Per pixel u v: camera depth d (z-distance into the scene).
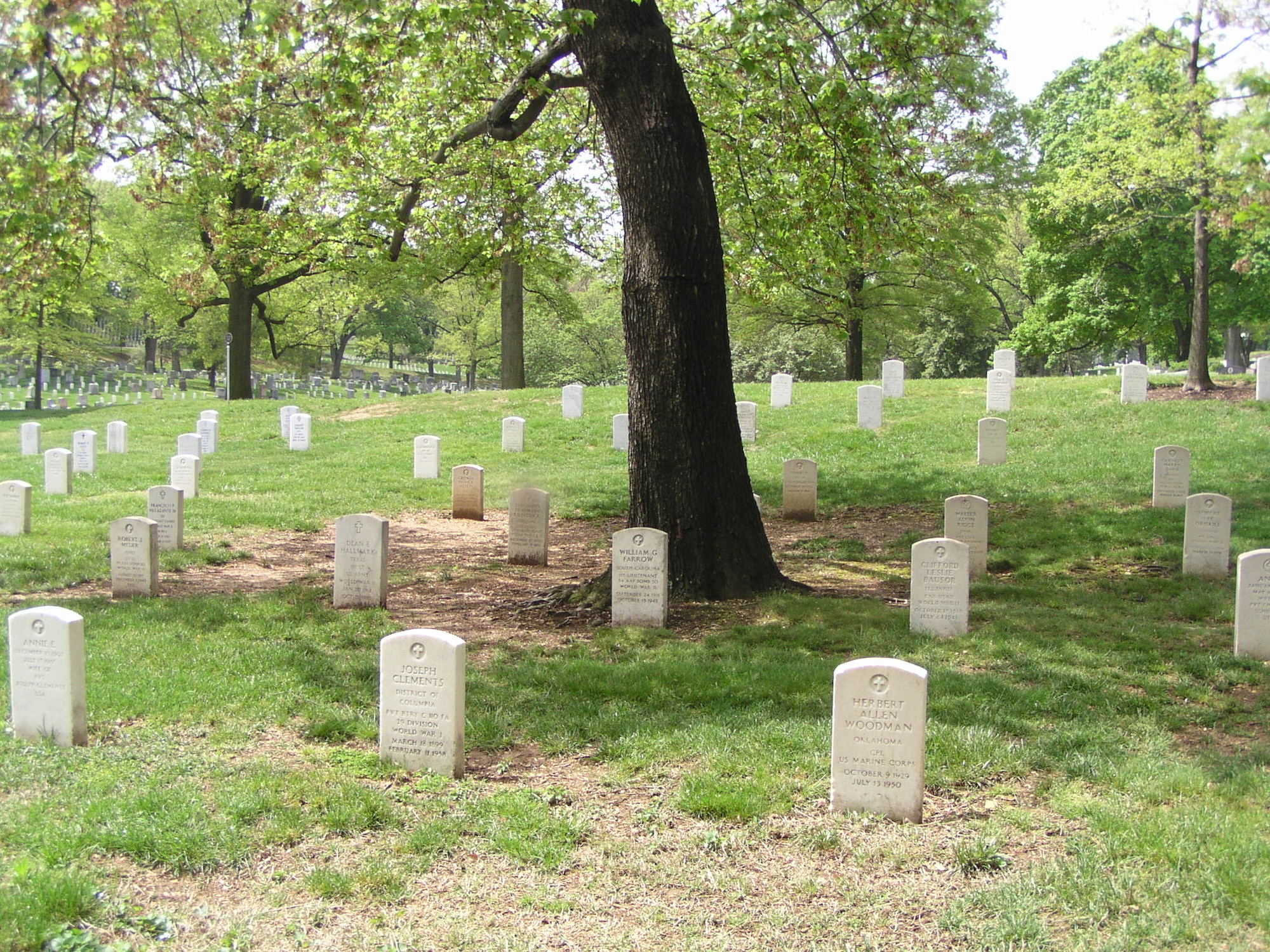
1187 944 4.79
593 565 15.02
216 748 7.32
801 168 13.77
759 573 12.18
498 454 25.52
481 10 11.12
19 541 15.15
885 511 17.89
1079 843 5.75
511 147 17.62
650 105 11.59
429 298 76.06
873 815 6.20
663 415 11.97
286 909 5.21
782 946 4.92
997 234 34.97
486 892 5.41
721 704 8.23
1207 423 21.39
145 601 11.86
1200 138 20.53
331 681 8.80
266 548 15.96
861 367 40.16
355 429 29.77
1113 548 14.10
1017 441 21.86
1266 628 9.36
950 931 4.99
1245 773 6.55
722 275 12.21
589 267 27.72
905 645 9.86
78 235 13.45
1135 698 8.22
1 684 8.45
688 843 5.90
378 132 16.44
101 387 62.91
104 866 5.53
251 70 15.09
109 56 11.52
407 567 14.70
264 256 19.61
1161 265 31.95
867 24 12.41
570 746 7.43
